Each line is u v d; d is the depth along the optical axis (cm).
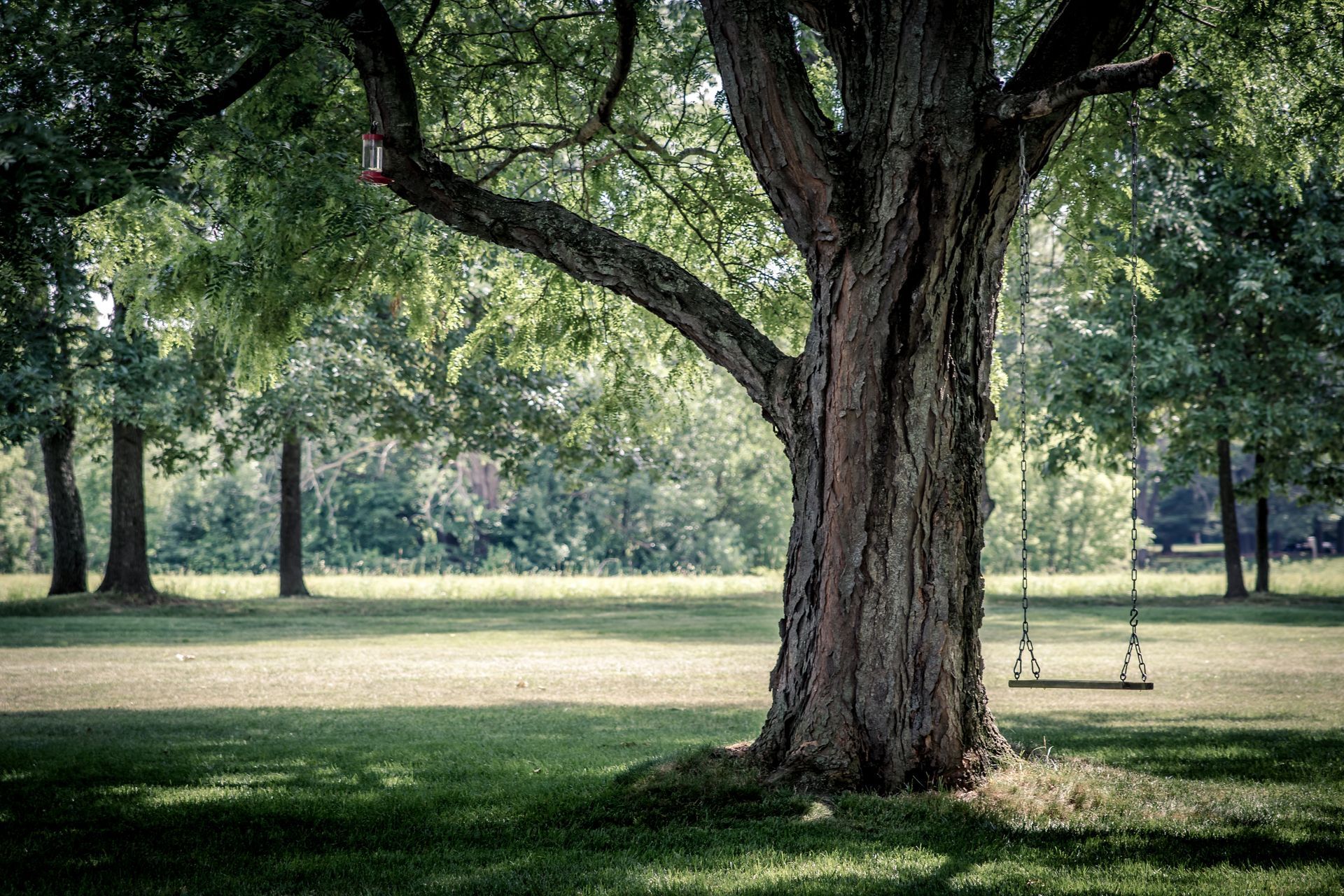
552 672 1513
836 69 752
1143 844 579
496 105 1156
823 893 492
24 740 949
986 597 3253
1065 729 1027
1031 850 566
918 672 696
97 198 616
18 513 6056
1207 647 1809
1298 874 519
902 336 693
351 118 945
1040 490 6112
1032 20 1077
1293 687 1326
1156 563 7094
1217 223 2628
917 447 695
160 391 2352
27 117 573
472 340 1163
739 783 682
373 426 2908
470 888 505
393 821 643
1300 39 1031
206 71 714
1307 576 3797
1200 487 8394
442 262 1102
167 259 898
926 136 680
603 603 3116
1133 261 727
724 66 707
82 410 2380
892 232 688
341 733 989
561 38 1107
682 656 1741
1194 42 1069
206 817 655
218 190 864
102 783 761
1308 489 2989
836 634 701
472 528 6222
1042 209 1125
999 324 1016
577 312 1143
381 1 841
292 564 3027
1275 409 2612
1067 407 2833
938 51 681
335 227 790
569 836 604
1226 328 2738
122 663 1614
